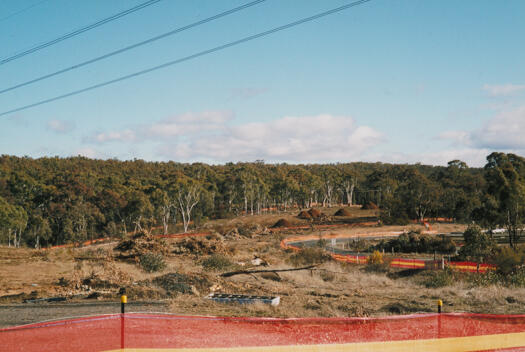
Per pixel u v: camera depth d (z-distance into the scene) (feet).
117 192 361.92
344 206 555.69
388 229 318.86
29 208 317.22
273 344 37.04
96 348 34.71
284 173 609.42
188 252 165.07
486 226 203.31
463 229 317.42
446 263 115.44
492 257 113.70
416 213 387.96
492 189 202.90
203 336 39.17
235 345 36.37
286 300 65.82
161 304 58.85
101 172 563.48
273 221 398.62
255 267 124.06
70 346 35.24
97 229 331.77
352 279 102.53
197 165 653.30
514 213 193.88
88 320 46.14
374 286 91.45
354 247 221.66
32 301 63.26
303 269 114.62
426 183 396.37
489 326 44.62
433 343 38.70
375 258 134.72
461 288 82.64
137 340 37.42
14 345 35.53
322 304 61.77
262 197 494.18
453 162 517.14
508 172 203.82
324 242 226.79
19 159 604.08
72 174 383.86
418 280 100.37
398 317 48.73
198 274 80.02
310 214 426.92
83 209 314.55
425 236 202.80
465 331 42.73
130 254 154.10
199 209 410.11
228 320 46.19
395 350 36.73
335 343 37.91
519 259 99.45
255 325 44.21
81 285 77.56
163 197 344.49
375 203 513.45
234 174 506.89
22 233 310.65
